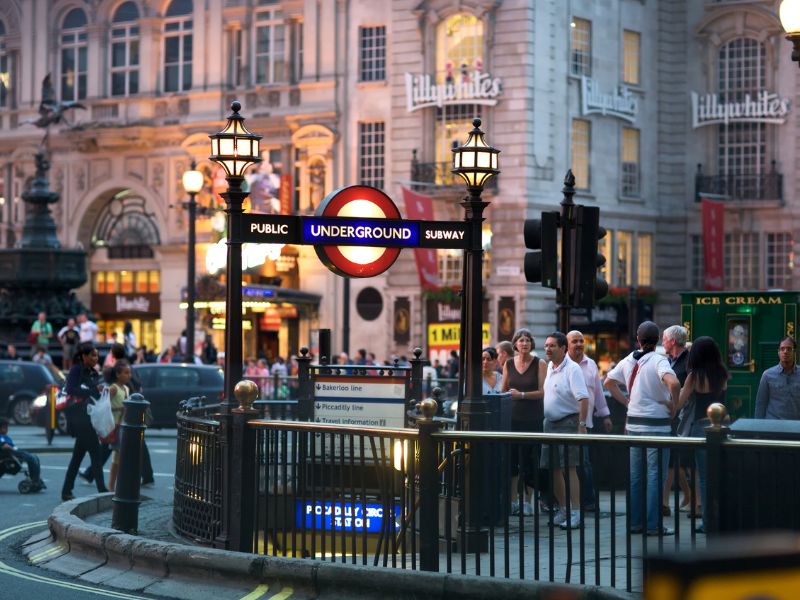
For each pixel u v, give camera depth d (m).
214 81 59.22
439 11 53.97
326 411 15.45
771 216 56.56
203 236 59.25
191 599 11.06
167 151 60.28
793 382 13.90
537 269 15.48
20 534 15.27
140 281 61.56
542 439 9.77
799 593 2.30
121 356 19.28
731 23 57.28
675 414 13.73
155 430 34.44
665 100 58.34
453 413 18.12
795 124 56.19
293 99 57.53
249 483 11.80
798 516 8.49
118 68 61.62
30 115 63.28
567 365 14.38
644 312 48.22
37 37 63.16
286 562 10.77
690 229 58.25
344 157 56.34
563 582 9.57
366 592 10.30
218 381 34.12
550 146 53.50
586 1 54.97
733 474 8.77
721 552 2.31
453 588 9.86
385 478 10.73
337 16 56.50
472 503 10.30
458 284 53.59
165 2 60.56
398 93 54.97
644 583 2.40
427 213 51.84
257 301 52.31
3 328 46.69
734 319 20.84
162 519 15.58
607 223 55.66
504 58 52.81
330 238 12.24
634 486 10.57
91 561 12.55
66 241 62.50
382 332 55.25
